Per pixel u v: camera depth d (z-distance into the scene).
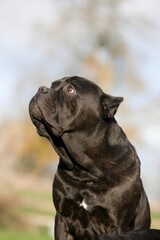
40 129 7.57
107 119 7.50
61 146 7.54
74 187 7.44
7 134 19.52
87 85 7.50
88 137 7.39
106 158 7.41
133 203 7.45
